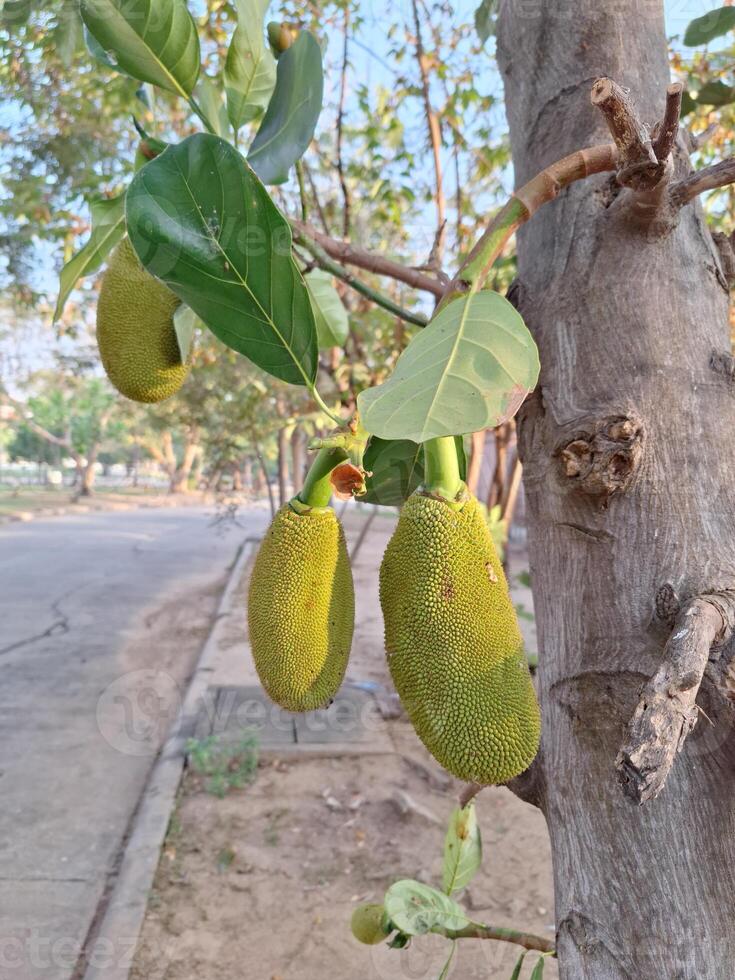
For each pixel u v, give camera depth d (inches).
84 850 67.5
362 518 339.9
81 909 59.2
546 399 16.0
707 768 13.4
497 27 20.3
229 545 305.1
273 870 63.9
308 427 90.7
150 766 84.4
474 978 49.4
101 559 252.7
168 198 13.1
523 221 12.9
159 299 19.6
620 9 17.7
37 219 90.7
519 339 11.0
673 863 13.4
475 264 12.4
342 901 60.0
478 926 25.0
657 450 14.8
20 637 143.0
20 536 320.5
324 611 16.7
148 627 154.6
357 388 80.0
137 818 72.3
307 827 71.0
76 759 85.7
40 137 73.8
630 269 15.7
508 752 13.6
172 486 694.5
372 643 132.6
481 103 77.9
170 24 16.6
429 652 14.0
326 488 16.7
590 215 16.3
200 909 58.6
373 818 72.6
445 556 14.3
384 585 15.3
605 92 12.2
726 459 14.9
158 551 279.7
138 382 20.2
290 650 16.3
